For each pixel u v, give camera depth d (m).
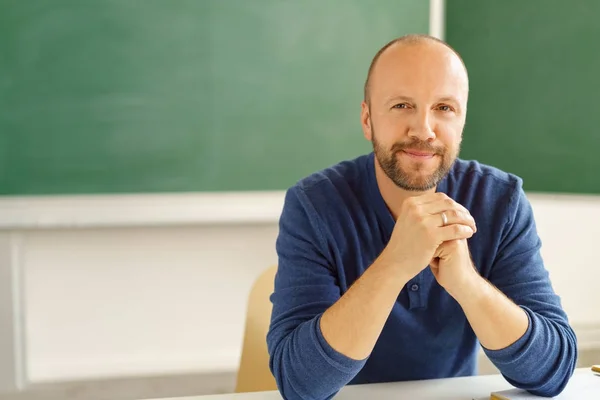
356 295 1.00
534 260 1.21
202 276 2.53
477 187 1.26
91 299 2.46
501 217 1.22
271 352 1.08
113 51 2.36
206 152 2.45
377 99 1.10
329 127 2.52
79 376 2.46
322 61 2.50
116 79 2.37
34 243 2.41
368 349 1.00
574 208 2.47
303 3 2.46
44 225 2.34
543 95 2.43
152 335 2.51
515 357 1.04
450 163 1.11
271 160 2.49
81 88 2.35
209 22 2.41
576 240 2.50
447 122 1.08
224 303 2.56
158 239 2.48
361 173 1.25
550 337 1.06
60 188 2.36
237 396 1.10
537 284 1.17
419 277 1.17
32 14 2.30
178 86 2.41
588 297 2.55
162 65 2.39
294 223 1.20
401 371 1.23
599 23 2.30
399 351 1.21
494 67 2.52
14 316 2.37
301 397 1.03
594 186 2.38
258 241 2.57
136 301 2.49
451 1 2.58
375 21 2.52
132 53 2.37
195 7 2.39
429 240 0.99
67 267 2.43
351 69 2.52
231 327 2.57
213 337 2.56
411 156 1.08
